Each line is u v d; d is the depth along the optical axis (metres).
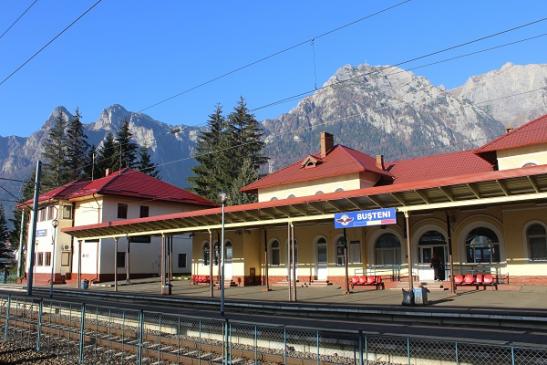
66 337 17.45
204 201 51.50
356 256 29.66
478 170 28.34
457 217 26.28
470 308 17.23
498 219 24.94
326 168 32.69
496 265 24.81
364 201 22.19
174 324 16.27
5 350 15.38
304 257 32.09
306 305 19.83
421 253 27.47
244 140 71.00
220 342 14.21
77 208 46.75
